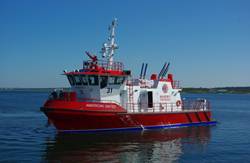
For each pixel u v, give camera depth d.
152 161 19.44
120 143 24.00
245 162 19.64
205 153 21.84
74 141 24.25
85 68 28.16
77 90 28.39
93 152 21.27
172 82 33.34
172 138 26.73
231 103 110.50
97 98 27.66
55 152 21.09
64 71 28.33
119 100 28.75
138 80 30.44
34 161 18.84
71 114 25.55
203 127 34.41
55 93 26.62
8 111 54.72
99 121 26.73
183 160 19.78
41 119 41.53
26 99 117.06
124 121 27.91
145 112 29.08
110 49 28.84
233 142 26.36
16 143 23.91
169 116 31.47
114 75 28.00
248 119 48.00
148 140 25.42
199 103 35.69
